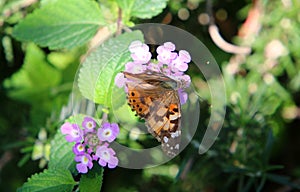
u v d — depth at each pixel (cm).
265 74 39
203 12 39
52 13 30
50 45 30
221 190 39
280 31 39
